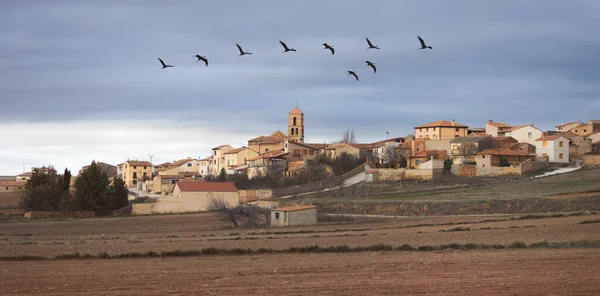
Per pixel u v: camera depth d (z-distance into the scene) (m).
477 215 115.75
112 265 60.53
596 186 134.00
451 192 150.88
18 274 55.00
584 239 70.19
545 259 58.31
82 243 85.69
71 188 194.38
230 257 65.94
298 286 47.56
